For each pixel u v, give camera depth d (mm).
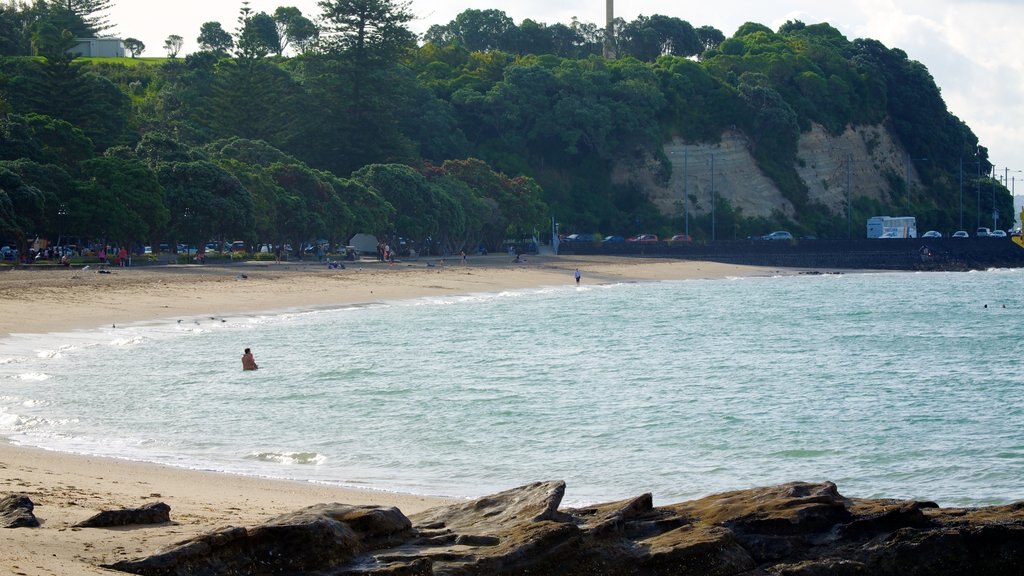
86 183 84000
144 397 33250
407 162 135750
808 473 25578
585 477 24688
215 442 26969
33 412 29516
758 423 32062
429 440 28562
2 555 11438
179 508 16641
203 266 89875
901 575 13711
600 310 75938
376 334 55938
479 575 12461
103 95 115250
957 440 29766
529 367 44562
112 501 16656
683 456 27359
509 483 23531
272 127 131375
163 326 54438
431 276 98875
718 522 14438
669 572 13211
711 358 49188
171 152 97875
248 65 129375
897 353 52031
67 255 89312
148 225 87375
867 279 120312
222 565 11922
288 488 20609
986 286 109250
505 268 112562
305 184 106562
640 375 42875
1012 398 37531
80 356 42031
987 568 13742
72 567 11219
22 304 56938
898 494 23641
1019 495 23422
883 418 33281
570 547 13008
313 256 115938
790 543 13945
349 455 26219
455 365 44562
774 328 64688
